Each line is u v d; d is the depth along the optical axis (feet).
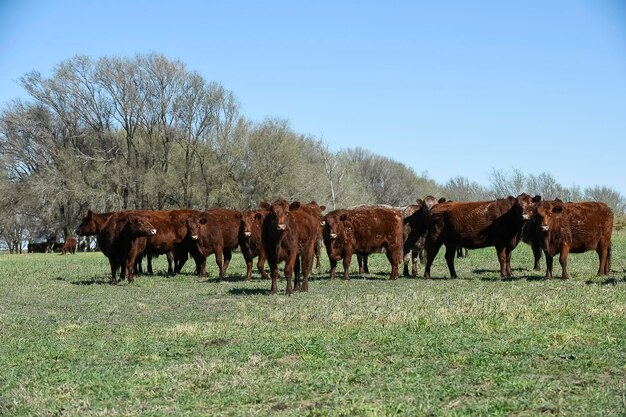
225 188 209.05
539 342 35.42
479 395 27.07
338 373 30.63
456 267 91.76
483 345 35.06
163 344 38.78
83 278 88.17
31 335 44.01
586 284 62.03
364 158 322.14
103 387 30.25
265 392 28.37
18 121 213.66
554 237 68.23
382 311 46.09
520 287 61.05
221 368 32.32
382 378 29.86
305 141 233.35
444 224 74.28
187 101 208.13
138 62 208.74
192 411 26.40
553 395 26.61
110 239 76.33
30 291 72.13
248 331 41.68
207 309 53.52
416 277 77.41
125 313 53.21
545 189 245.04
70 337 42.70
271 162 207.62
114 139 215.10
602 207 70.08
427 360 32.73
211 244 81.87
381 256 117.19
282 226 57.41
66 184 212.02
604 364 30.81
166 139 214.07
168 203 223.92
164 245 86.58
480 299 50.83
